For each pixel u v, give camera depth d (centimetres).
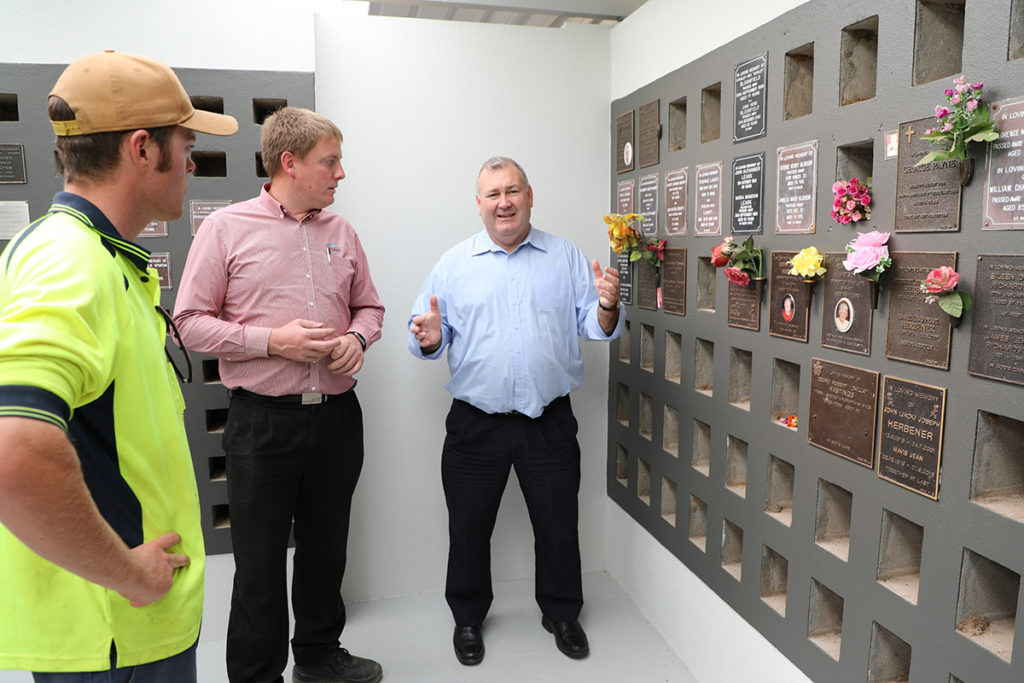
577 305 228
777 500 184
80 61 92
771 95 171
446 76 253
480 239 227
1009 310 111
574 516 231
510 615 257
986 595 126
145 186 96
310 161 179
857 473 149
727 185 191
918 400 131
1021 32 110
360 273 206
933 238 126
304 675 213
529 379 216
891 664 149
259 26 222
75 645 91
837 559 156
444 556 274
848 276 148
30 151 211
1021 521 112
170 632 97
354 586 267
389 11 284
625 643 239
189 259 182
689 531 223
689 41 210
